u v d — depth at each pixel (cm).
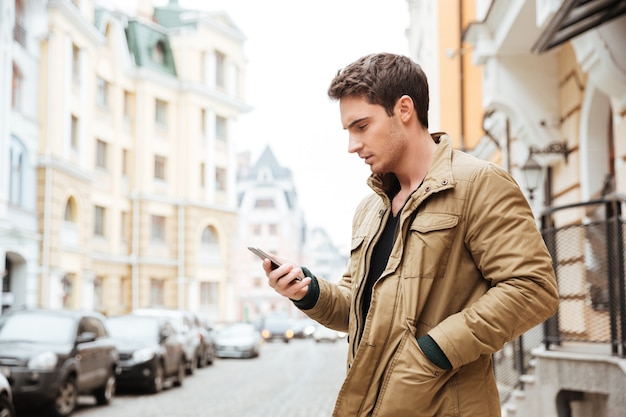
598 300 602
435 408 193
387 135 205
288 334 4612
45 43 2947
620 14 722
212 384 1834
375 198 236
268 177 9462
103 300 3859
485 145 1659
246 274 9200
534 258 191
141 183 4097
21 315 1209
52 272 2889
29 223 2777
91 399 1466
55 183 2933
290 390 1642
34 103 2866
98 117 3800
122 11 4222
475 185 198
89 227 3316
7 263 2684
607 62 783
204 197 4444
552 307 192
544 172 1134
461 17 1869
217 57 4584
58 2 2956
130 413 1234
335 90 211
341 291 243
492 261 194
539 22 795
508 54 1120
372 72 206
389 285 201
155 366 1562
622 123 818
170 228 4269
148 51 4231
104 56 3862
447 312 198
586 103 968
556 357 624
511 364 1015
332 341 4519
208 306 4472
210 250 4475
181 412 1250
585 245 619
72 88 3244
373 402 200
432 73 2231
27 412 1156
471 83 1961
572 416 644
